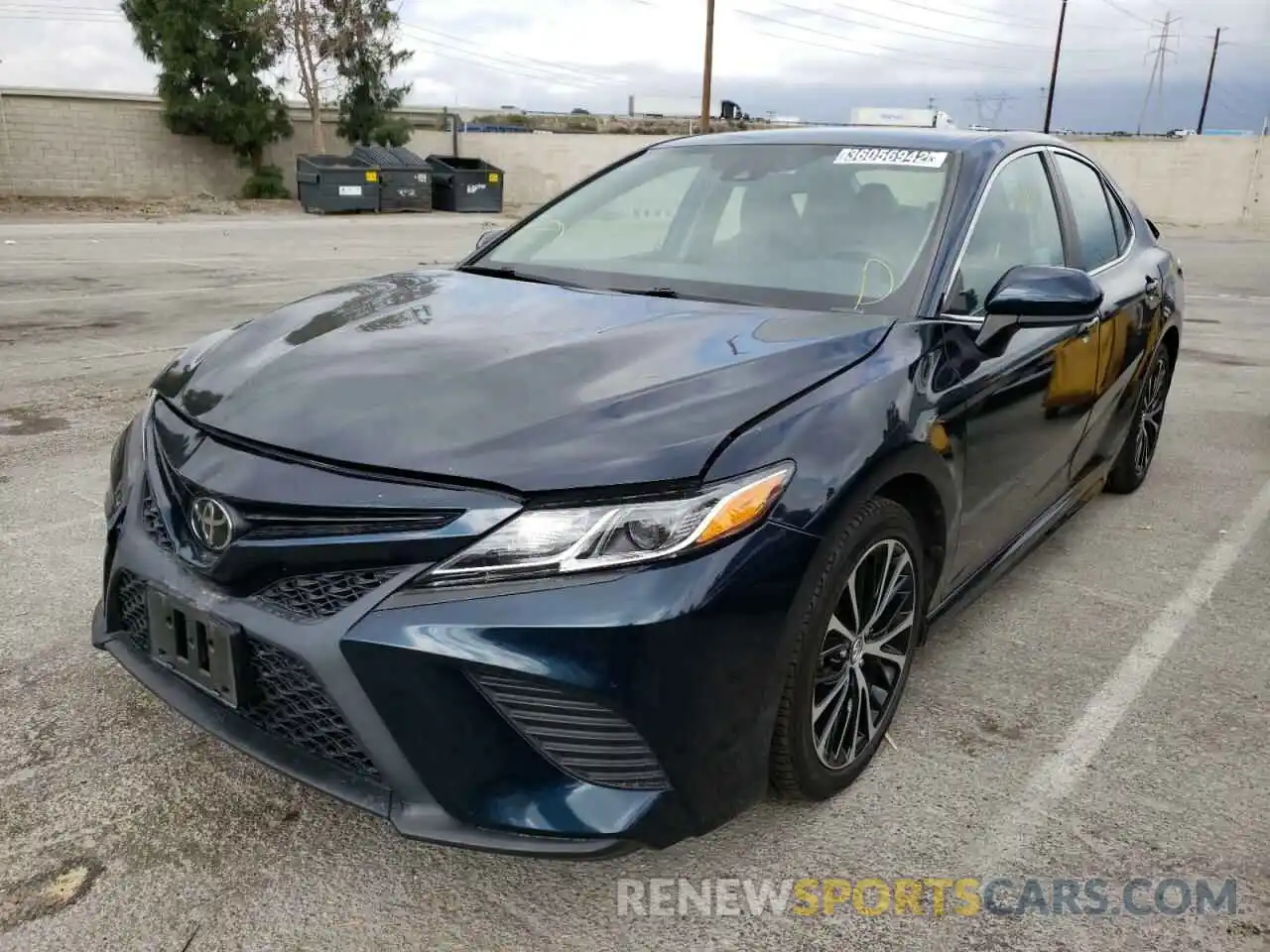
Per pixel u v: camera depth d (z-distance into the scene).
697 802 2.00
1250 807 2.55
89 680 2.92
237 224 20.81
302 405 2.18
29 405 5.73
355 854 2.28
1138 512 4.70
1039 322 2.83
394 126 32.00
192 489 2.12
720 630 1.94
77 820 2.34
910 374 2.48
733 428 2.05
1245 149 28.89
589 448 1.96
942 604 2.87
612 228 3.43
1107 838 2.42
